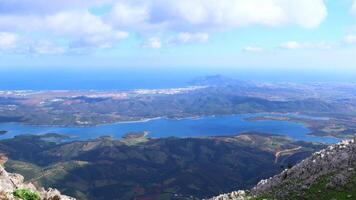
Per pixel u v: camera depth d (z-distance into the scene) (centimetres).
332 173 4634
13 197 2609
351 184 4197
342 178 4353
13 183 3200
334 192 4156
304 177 4991
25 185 3234
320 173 4800
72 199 3112
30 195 2748
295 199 4319
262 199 4656
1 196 2561
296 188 4659
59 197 3009
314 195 4238
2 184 2956
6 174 3266
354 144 5138
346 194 4034
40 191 3216
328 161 4994
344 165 4703
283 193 4650
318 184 4481
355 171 4444
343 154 4934
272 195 4762
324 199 4069
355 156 4816
